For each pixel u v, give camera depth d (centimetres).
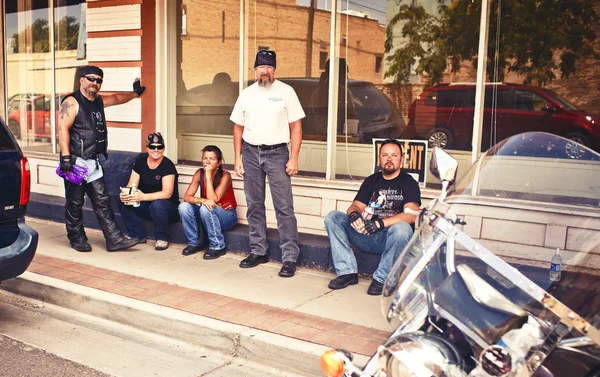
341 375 251
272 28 696
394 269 274
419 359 232
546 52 589
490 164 288
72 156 625
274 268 602
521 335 232
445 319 249
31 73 877
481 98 604
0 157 467
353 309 493
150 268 596
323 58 669
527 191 279
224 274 580
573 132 586
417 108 637
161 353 448
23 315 518
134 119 734
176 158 750
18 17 880
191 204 637
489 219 278
